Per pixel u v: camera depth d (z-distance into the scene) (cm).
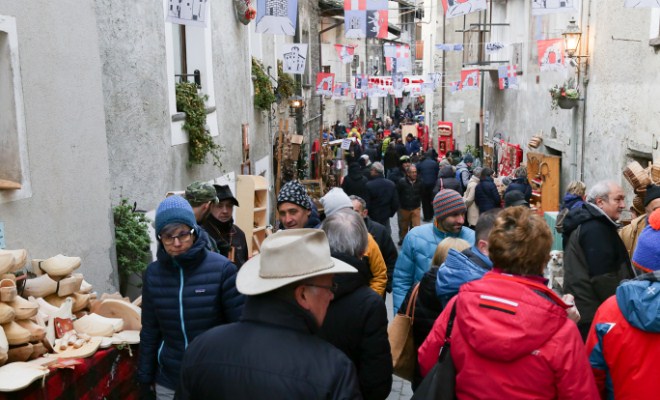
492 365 294
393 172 1666
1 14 472
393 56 1980
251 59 1459
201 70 1034
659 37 1007
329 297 267
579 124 1464
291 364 243
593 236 486
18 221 487
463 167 2041
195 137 939
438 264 454
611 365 323
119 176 718
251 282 260
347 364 248
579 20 1438
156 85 811
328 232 381
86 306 484
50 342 422
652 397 313
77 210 570
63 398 388
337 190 642
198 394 254
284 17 1021
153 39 804
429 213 1962
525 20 2091
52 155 533
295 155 1916
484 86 2852
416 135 4194
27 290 455
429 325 429
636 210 784
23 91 498
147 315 413
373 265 561
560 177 1692
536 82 1914
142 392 412
